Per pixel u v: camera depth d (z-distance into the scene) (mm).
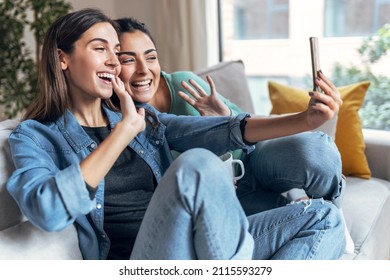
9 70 2590
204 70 1991
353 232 1479
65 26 1109
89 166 937
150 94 1431
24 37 2986
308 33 2941
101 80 1119
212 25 2893
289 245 1113
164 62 3053
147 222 935
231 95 2021
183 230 906
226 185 918
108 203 1130
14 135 1061
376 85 2654
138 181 1184
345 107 1898
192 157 906
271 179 1438
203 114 1556
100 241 1119
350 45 2734
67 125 1131
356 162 1875
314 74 1161
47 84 1131
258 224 1165
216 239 913
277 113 2078
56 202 889
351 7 2744
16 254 959
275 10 3021
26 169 962
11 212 1062
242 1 3094
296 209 1167
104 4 3320
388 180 1933
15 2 2723
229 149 1302
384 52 2615
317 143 1351
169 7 2957
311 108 1174
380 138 1971
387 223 1723
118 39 1285
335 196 1348
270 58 3121
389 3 2617
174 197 883
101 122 1213
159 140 1283
